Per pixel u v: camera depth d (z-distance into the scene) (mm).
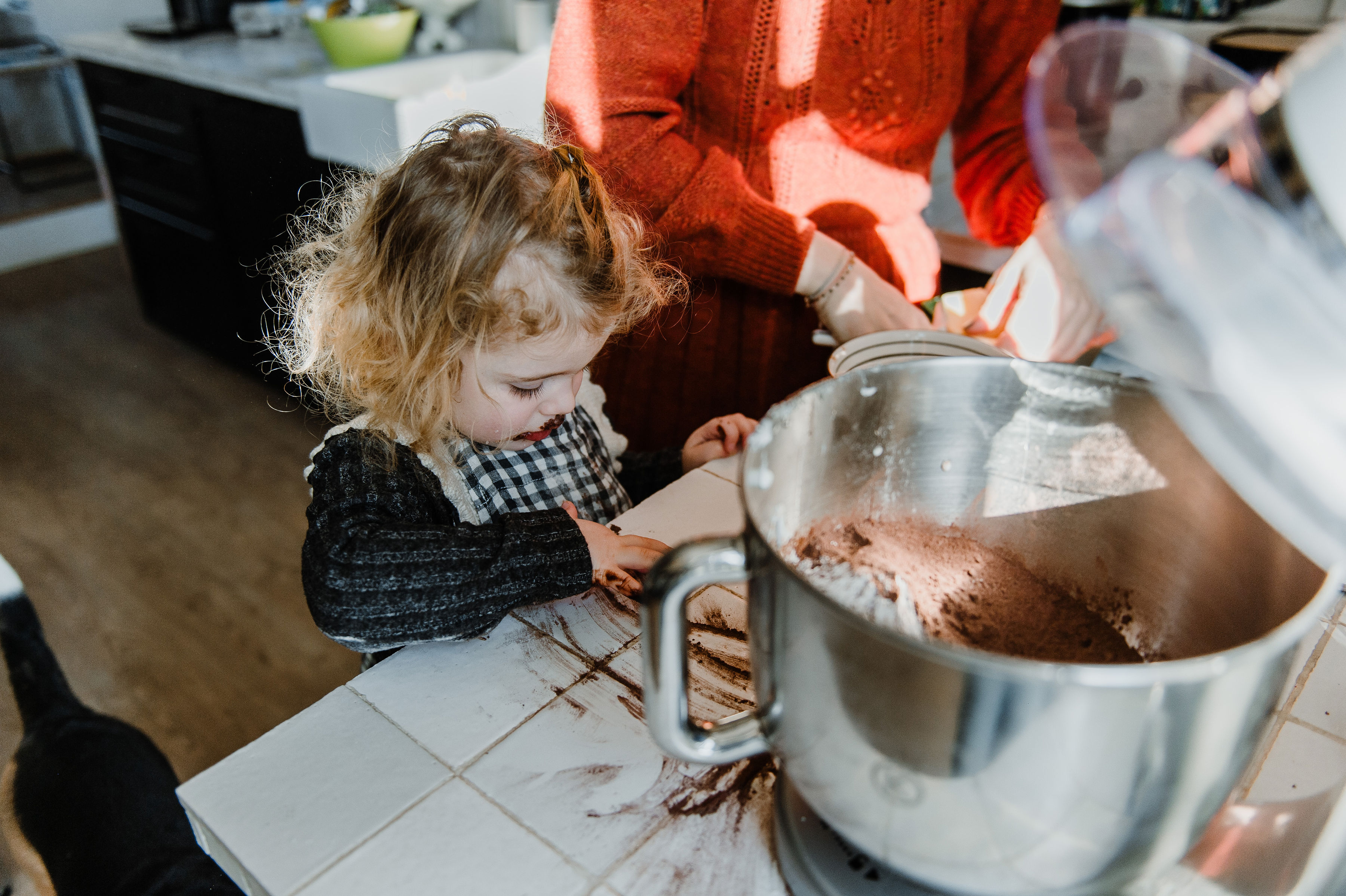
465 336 688
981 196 1224
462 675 590
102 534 2154
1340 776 507
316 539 661
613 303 755
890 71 1010
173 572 2020
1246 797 496
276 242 2227
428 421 748
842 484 543
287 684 1702
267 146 2072
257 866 466
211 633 1834
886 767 339
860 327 1000
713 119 1062
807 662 339
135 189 2666
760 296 1106
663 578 359
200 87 2162
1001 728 301
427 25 2156
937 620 537
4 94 3891
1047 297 850
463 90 1685
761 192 1081
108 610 1898
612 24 934
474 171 716
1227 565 479
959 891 384
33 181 3986
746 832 491
